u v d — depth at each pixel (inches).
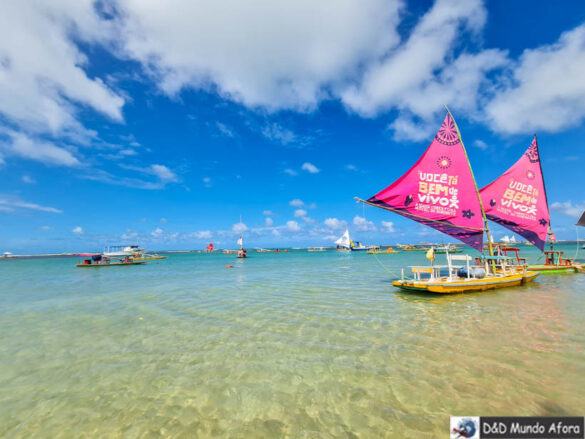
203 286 821.2
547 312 430.6
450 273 602.5
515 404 195.5
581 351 279.7
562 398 200.7
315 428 178.1
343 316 435.5
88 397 221.8
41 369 273.4
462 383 223.8
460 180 649.6
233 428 180.5
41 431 182.2
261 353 299.1
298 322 410.0
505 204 730.8
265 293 664.4
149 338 357.1
